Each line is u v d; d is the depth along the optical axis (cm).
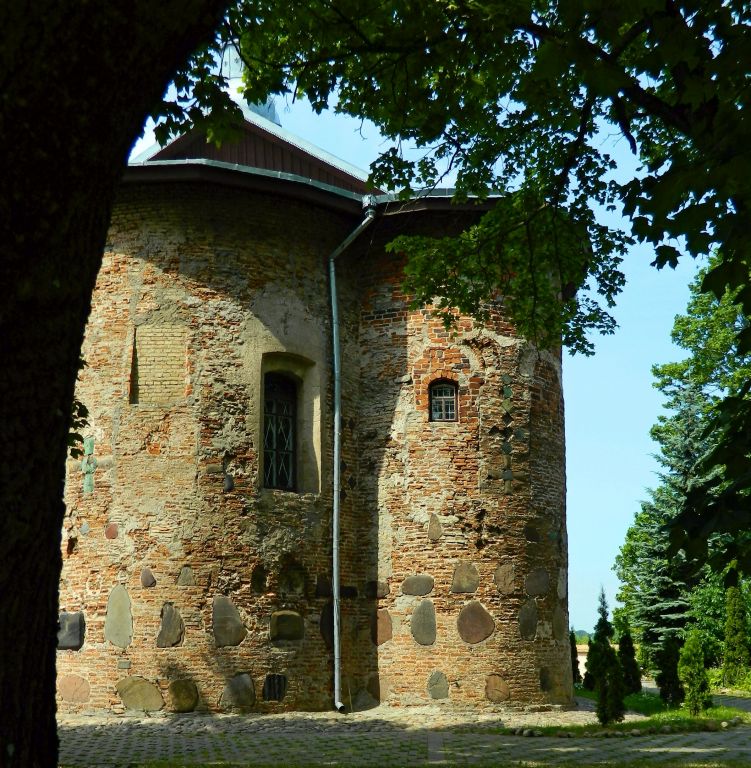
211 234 1608
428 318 1712
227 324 1588
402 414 1692
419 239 1288
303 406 1653
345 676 1600
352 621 1638
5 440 389
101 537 1530
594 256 1267
